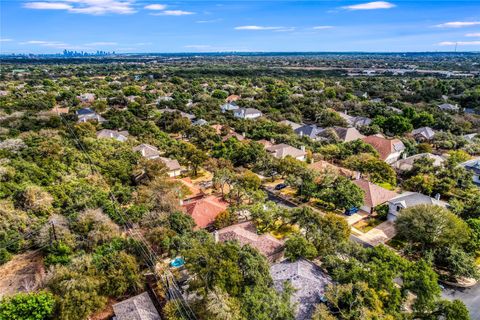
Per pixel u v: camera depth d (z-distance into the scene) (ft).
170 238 120.47
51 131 239.91
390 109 375.86
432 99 431.84
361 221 161.17
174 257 117.08
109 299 107.24
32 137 222.28
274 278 105.40
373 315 86.33
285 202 182.19
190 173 222.07
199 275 94.12
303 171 187.21
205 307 88.94
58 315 93.15
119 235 129.49
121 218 139.23
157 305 104.58
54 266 112.98
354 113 386.11
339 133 292.81
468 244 126.93
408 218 130.41
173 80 640.99
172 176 213.25
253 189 172.76
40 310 91.50
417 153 256.93
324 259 112.57
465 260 116.57
